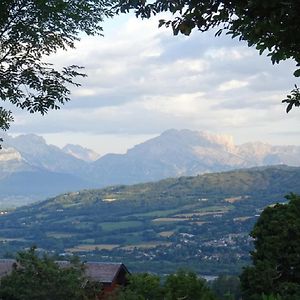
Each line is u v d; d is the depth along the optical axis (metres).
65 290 27.67
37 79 12.46
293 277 28.48
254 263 29.25
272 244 28.34
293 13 5.13
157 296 16.27
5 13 11.43
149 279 16.64
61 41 12.66
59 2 11.57
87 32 12.77
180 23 5.68
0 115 13.27
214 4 5.55
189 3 5.54
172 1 5.52
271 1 5.07
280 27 5.36
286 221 28.45
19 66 12.41
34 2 11.41
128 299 16.28
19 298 27.39
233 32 5.75
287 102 6.08
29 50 12.41
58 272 28.20
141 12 5.64
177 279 16.11
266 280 26.48
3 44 12.14
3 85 12.31
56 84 12.63
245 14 5.46
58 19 12.06
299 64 5.73
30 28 11.85
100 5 12.45
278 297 6.77
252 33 5.59
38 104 12.61
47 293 27.45
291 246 28.28
